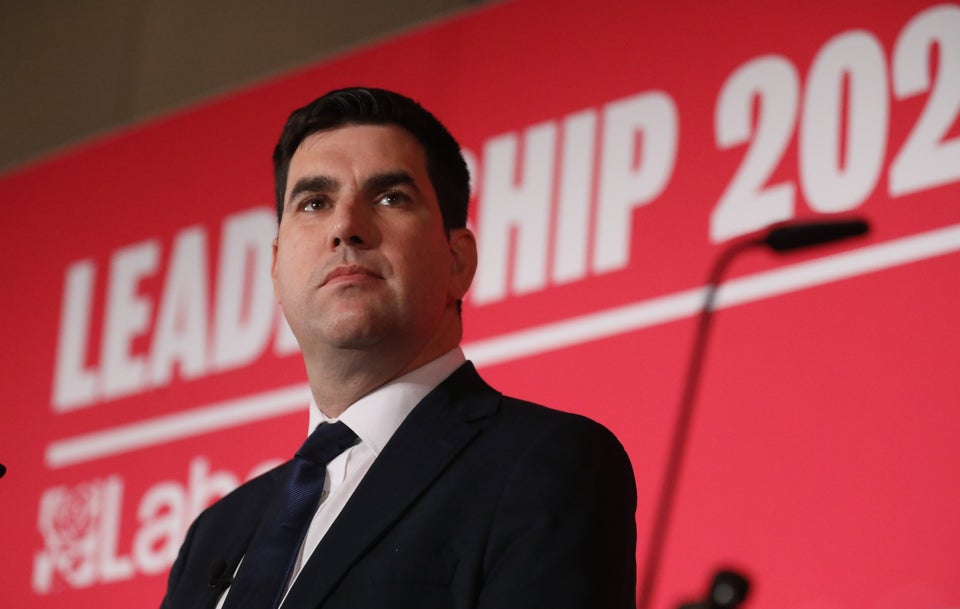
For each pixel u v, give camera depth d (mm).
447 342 3855
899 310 6203
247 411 8453
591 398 7047
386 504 3273
